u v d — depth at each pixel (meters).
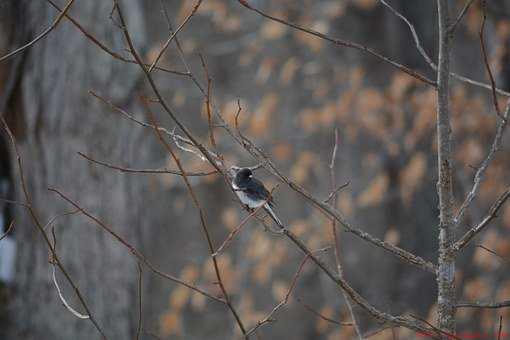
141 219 10.95
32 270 10.44
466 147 14.83
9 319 10.46
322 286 17.19
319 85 16.81
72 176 10.41
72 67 10.38
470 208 15.04
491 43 16.36
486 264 14.14
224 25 16.12
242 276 15.90
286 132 17.12
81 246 10.41
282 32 15.28
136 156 10.77
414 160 15.56
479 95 16.11
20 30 10.37
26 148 10.51
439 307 5.05
